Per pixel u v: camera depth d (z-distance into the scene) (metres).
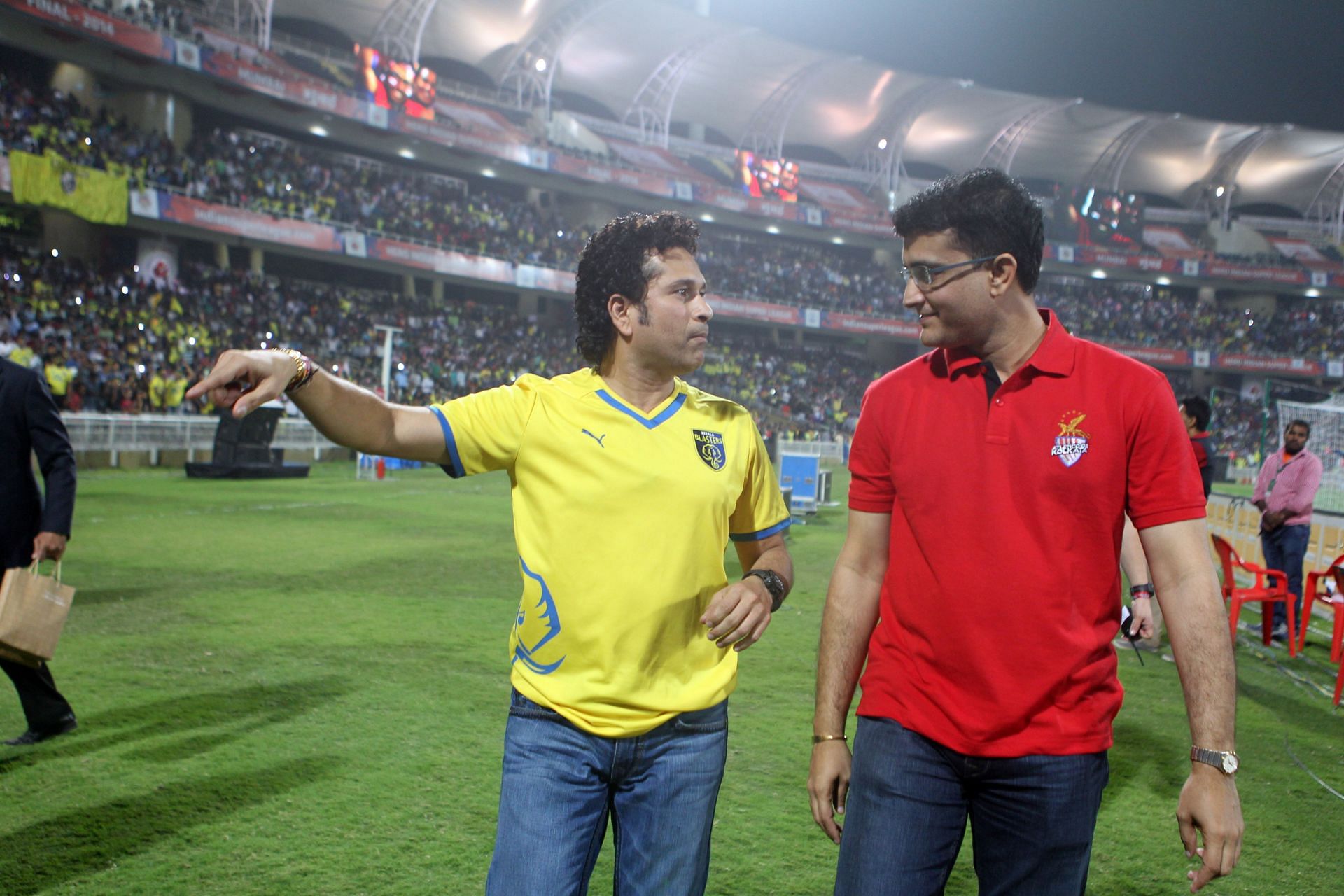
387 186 32.81
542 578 1.87
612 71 40.38
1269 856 3.39
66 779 3.62
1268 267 45.75
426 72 30.59
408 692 4.88
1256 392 44.50
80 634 5.85
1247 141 45.19
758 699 5.07
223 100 27.56
